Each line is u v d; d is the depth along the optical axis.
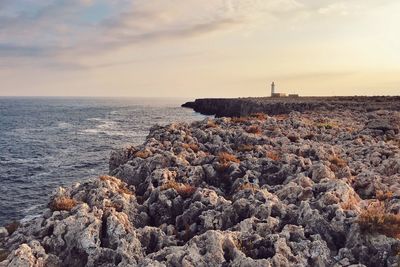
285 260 13.74
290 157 26.77
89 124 131.00
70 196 22.50
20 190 43.91
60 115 179.50
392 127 41.47
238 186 23.47
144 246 16.83
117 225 17.50
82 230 17.16
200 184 25.05
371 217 15.17
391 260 13.81
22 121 142.38
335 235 15.97
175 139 37.38
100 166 57.53
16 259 15.02
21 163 60.00
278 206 18.06
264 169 25.94
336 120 55.78
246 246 15.02
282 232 15.66
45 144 81.19
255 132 41.31
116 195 21.80
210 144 35.41
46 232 18.22
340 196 18.62
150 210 21.06
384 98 126.00
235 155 30.75
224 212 18.39
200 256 14.10
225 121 49.66
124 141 86.06
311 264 14.19
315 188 20.28
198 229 18.38
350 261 14.19
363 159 28.69
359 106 86.94
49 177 50.47
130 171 27.70
